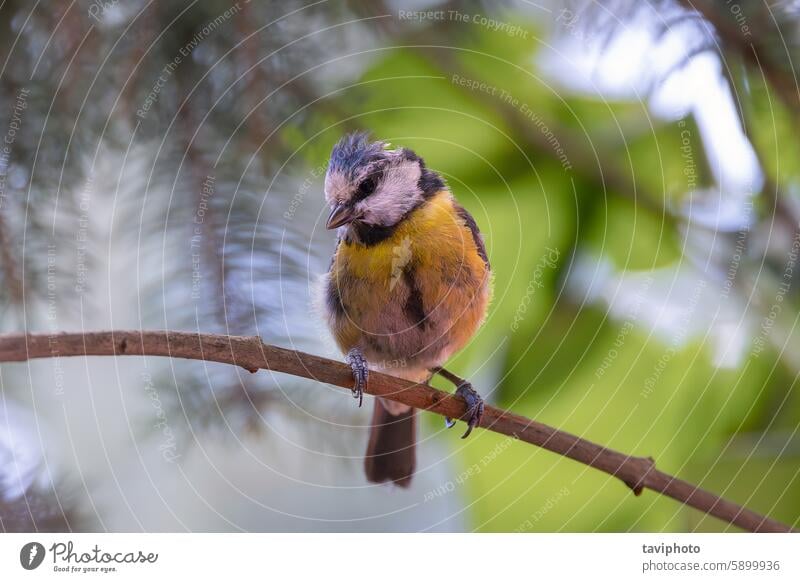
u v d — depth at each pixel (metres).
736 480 2.72
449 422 2.74
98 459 2.74
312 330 2.72
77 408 2.74
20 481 2.69
